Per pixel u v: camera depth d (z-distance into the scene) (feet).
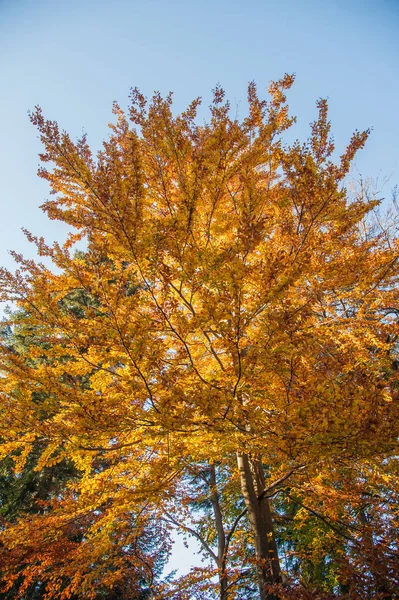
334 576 19.35
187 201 11.77
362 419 9.83
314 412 9.95
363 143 11.43
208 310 10.23
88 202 12.69
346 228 11.96
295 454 10.71
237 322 10.50
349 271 11.91
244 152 14.83
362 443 10.00
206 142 12.83
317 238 12.02
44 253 12.12
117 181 10.80
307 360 13.08
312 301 11.76
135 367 10.78
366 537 11.76
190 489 24.20
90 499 12.74
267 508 16.51
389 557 10.47
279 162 12.89
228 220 13.39
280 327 10.48
